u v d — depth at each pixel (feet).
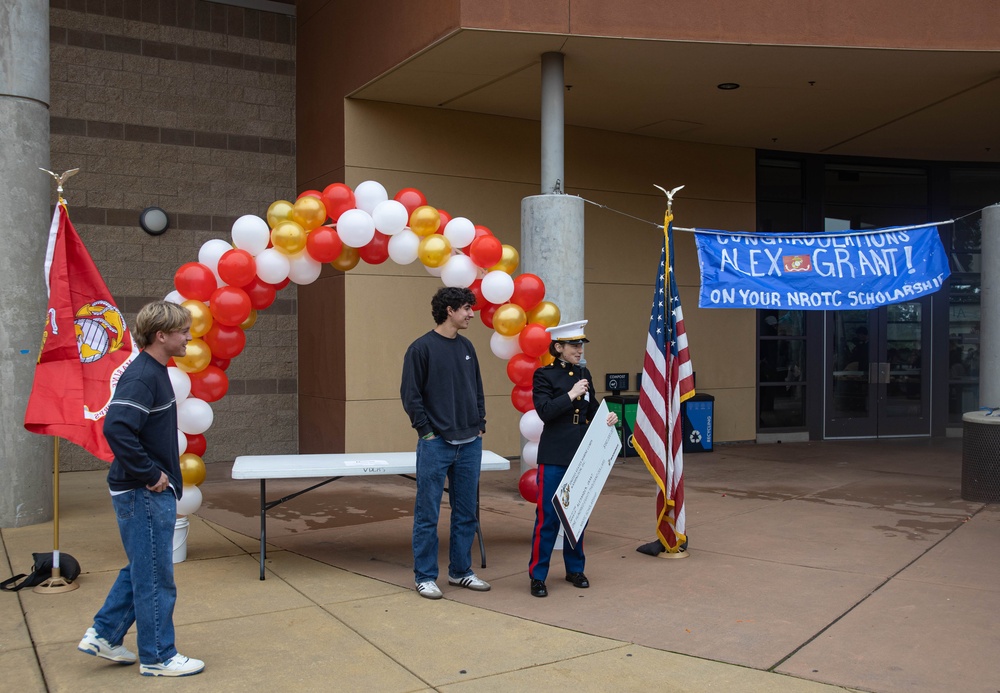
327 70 34.19
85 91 33.22
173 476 13.05
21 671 13.15
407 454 21.39
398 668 13.32
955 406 44.52
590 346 37.76
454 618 15.70
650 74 30.45
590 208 37.83
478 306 21.85
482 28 26.03
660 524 19.90
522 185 36.09
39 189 23.94
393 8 29.27
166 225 34.42
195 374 19.49
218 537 22.29
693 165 40.22
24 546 21.15
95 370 17.29
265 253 19.67
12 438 23.17
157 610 12.80
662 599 16.76
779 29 27.61
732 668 13.32
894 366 43.68
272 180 36.96
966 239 44.68
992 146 40.96
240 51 36.32
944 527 22.88
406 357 16.98
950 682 12.76
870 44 27.81
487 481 31.60
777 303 24.48
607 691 12.48
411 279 33.91
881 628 15.02
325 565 19.47
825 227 43.16
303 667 13.34
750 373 41.47
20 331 23.29
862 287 24.90
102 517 24.63
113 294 33.68
